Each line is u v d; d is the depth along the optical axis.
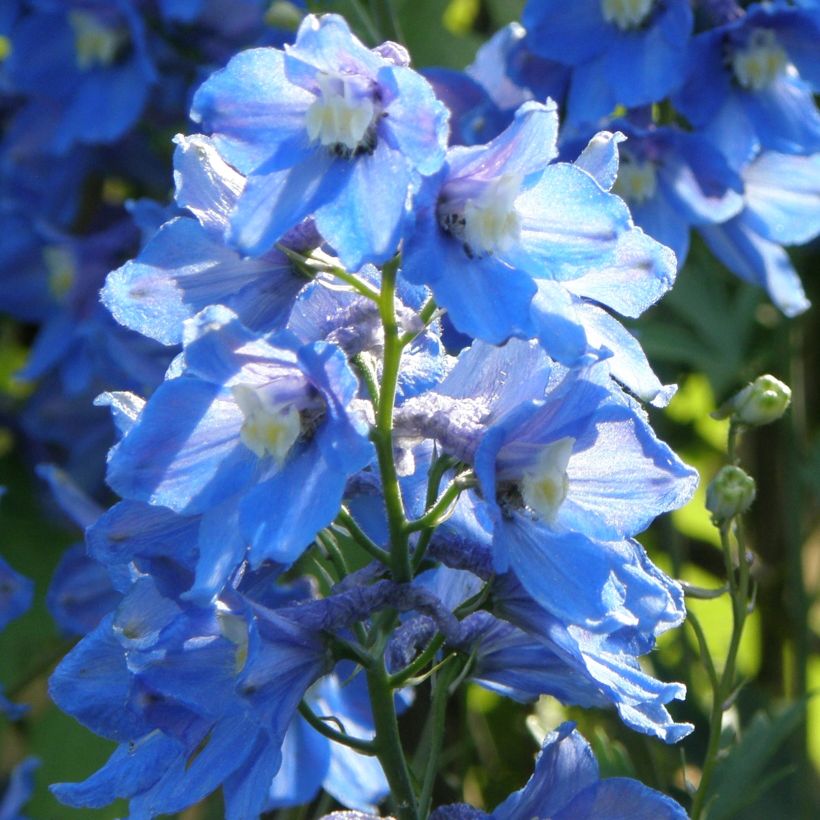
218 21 1.10
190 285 0.82
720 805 0.95
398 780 0.83
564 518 0.81
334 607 0.81
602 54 1.01
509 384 0.81
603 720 1.06
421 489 0.84
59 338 1.13
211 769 0.81
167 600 0.82
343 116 0.79
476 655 0.84
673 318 1.15
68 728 1.06
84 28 1.11
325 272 0.82
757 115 1.01
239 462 0.80
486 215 0.80
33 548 1.15
